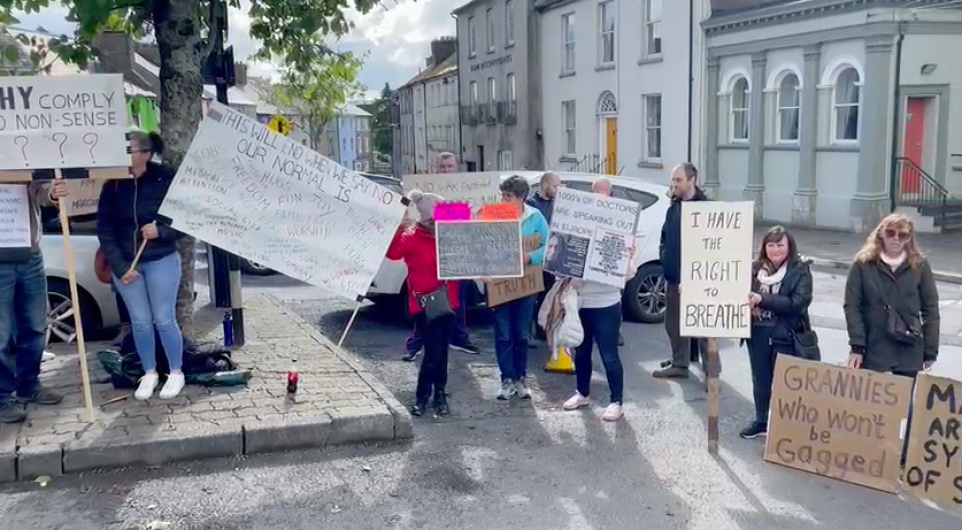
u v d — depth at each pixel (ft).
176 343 18.58
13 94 15.92
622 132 84.07
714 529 13.94
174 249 18.29
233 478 15.70
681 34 72.79
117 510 14.35
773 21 62.54
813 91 59.98
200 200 17.88
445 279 19.10
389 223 18.84
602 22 87.15
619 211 18.54
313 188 18.45
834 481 15.93
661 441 17.99
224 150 17.94
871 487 15.58
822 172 60.44
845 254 48.01
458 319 26.02
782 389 16.60
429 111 163.32
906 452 15.40
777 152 64.34
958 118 58.13
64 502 14.58
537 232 20.67
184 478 15.64
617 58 83.66
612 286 18.86
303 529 13.89
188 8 20.04
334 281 18.72
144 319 18.24
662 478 16.03
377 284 29.45
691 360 24.57
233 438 16.51
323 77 36.78
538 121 103.81
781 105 64.34
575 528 13.98
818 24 58.85
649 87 78.48
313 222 18.53
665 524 14.12
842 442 15.96
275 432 16.81
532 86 103.50
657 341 27.53
